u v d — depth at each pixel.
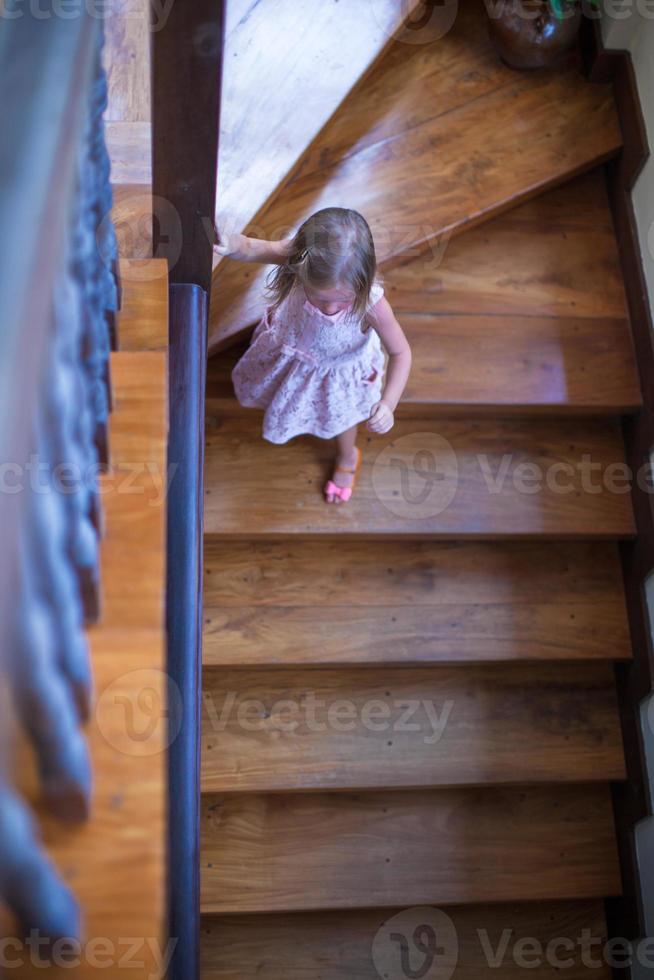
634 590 2.80
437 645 2.74
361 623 2.73
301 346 2.25
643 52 2.75
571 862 2.88
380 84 2.78
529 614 2.80
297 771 2.72
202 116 1.75
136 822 1.12
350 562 2.77
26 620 0.84
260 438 2.71
